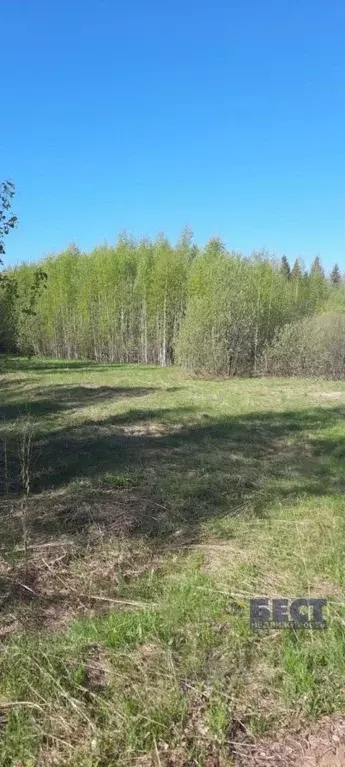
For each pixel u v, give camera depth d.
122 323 26.11
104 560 3.67
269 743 2.14
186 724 2.20
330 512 4.65
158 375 18.52
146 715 2.21
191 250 26.19
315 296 25.95
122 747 2.08
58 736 2.12
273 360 19.12
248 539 4.07
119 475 5.57
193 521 4.44
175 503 4.81
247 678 2.47
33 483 5.42
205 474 5.80
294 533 4.17
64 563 3.61
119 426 8.91
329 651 2.61
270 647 2.68
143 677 2.44
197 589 3.25
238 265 20.17
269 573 3.50
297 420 9.55
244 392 13.48
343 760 2.07
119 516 4.39
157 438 7.96
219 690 2.38
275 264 22.05
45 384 15.39
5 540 3.90
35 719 2.20
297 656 2.56
